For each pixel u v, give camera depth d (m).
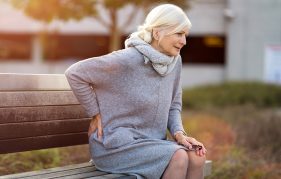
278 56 21.61
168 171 3.69
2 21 23.11
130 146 3.80
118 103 3.88
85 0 11.15
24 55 23.38
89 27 22.86
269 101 18.25
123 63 3.81
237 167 6.30
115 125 3.89
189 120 11.45
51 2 10.93
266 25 21.70
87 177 3.72
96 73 3.81
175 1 10.84
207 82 22.53
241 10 21.83
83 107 4.16
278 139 8.35
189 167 3.78
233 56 21.94
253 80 21.23
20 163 5.47
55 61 23.22
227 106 15.91
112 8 11.73
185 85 22.73
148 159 3.75
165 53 3.91
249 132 8.91
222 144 7.76
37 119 4.07
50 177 3.67
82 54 23.27
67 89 4.32
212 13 22.36
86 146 7.13
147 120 3.94
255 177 6.06
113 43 12.80
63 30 22.88
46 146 4.20
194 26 22.45
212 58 22.72
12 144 3.92
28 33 23.08
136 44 3.87
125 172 3.83
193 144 3.85
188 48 22.78
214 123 10.72
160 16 3.83
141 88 3.86
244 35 21.86
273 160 6.93
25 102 3.97
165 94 3.97
